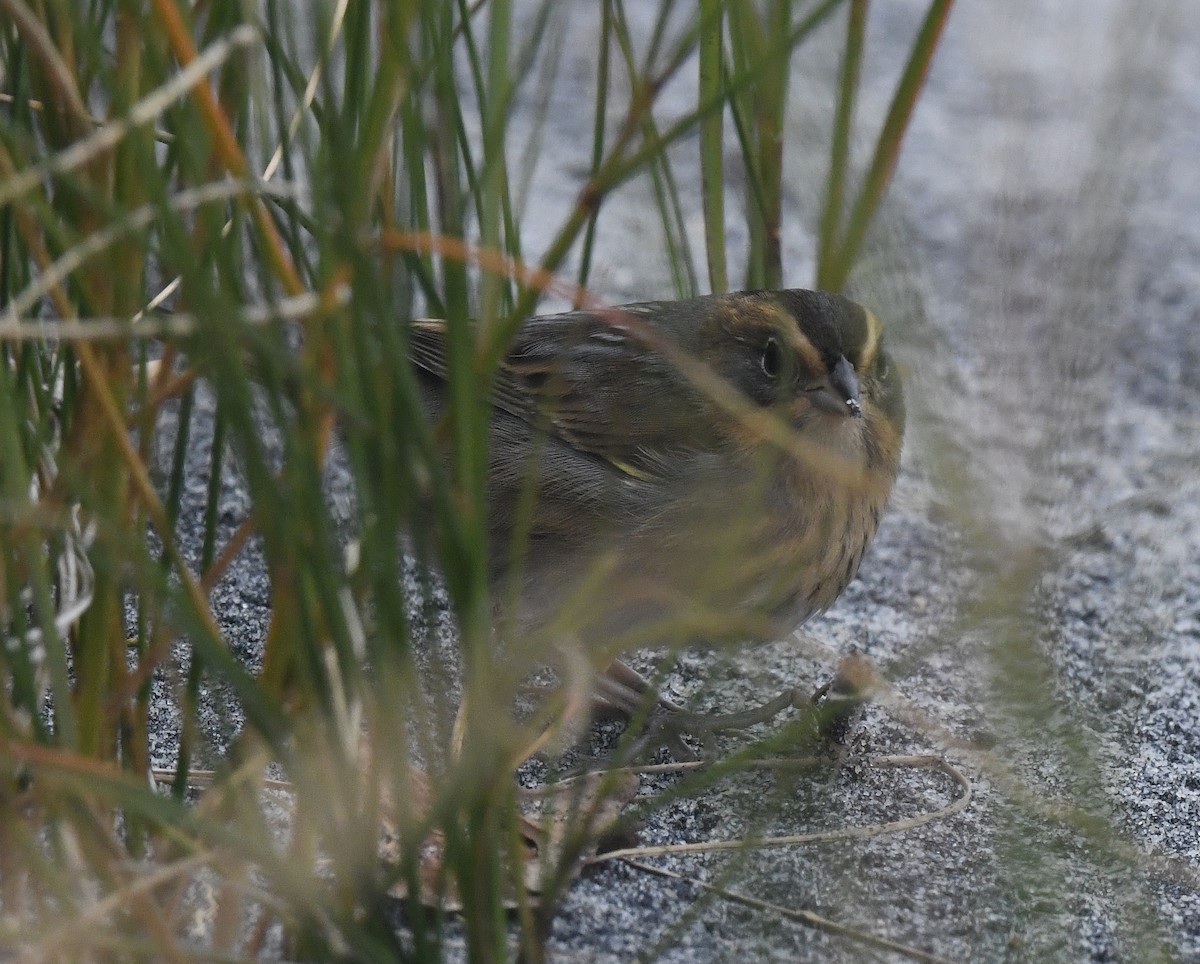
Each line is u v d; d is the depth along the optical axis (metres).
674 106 15.33
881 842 7.21
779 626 8.75
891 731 8.18
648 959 5.72
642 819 7.27
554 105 15.49
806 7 9.13
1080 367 8.95
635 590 6.08
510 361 9.09
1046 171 13.10
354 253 4.61
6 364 5.80
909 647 9.00
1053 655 8.70
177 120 4.86
